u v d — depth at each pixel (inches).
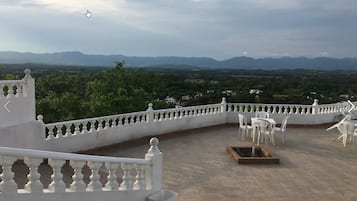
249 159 390.0
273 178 340.2
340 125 512.4
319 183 326.3
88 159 199.9
